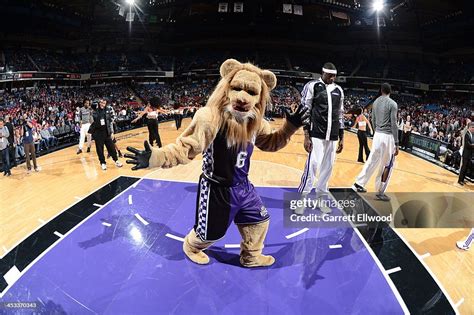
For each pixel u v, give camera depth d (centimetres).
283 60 3344
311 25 3216
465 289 304
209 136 253
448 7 2617
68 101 2264
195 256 334
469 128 612
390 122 481
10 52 2606
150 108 865
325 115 428
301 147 1032
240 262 335
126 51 3438
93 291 292
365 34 3250
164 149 241
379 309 276
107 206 480
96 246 367
